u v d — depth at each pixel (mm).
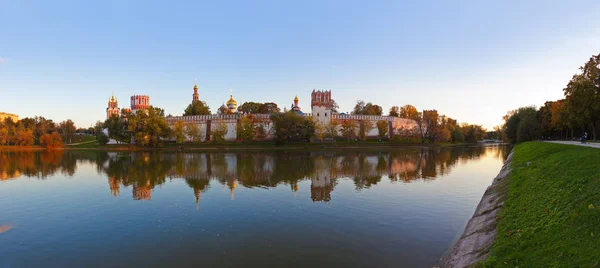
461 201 25328
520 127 80438
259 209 23406
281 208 23625
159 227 19516
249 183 34531
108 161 60812
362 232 18141
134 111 117250
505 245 12125
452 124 128250
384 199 26156
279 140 93750
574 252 9680
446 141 120562
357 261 14352
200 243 16828
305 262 14320
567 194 14125
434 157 66000
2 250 16234
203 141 103812
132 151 88500
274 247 16125
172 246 16469
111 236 18062
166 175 41188
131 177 39719
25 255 15617
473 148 100625
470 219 19172
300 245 16328
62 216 22094
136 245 16688
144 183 35219
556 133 83375
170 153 80312
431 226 19094
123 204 25375
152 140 94000
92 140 131375
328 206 24000
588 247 9578
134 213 22688
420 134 109062
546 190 16281
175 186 33156
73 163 57500
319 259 14617
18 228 19562
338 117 109562
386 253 15180
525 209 15211
